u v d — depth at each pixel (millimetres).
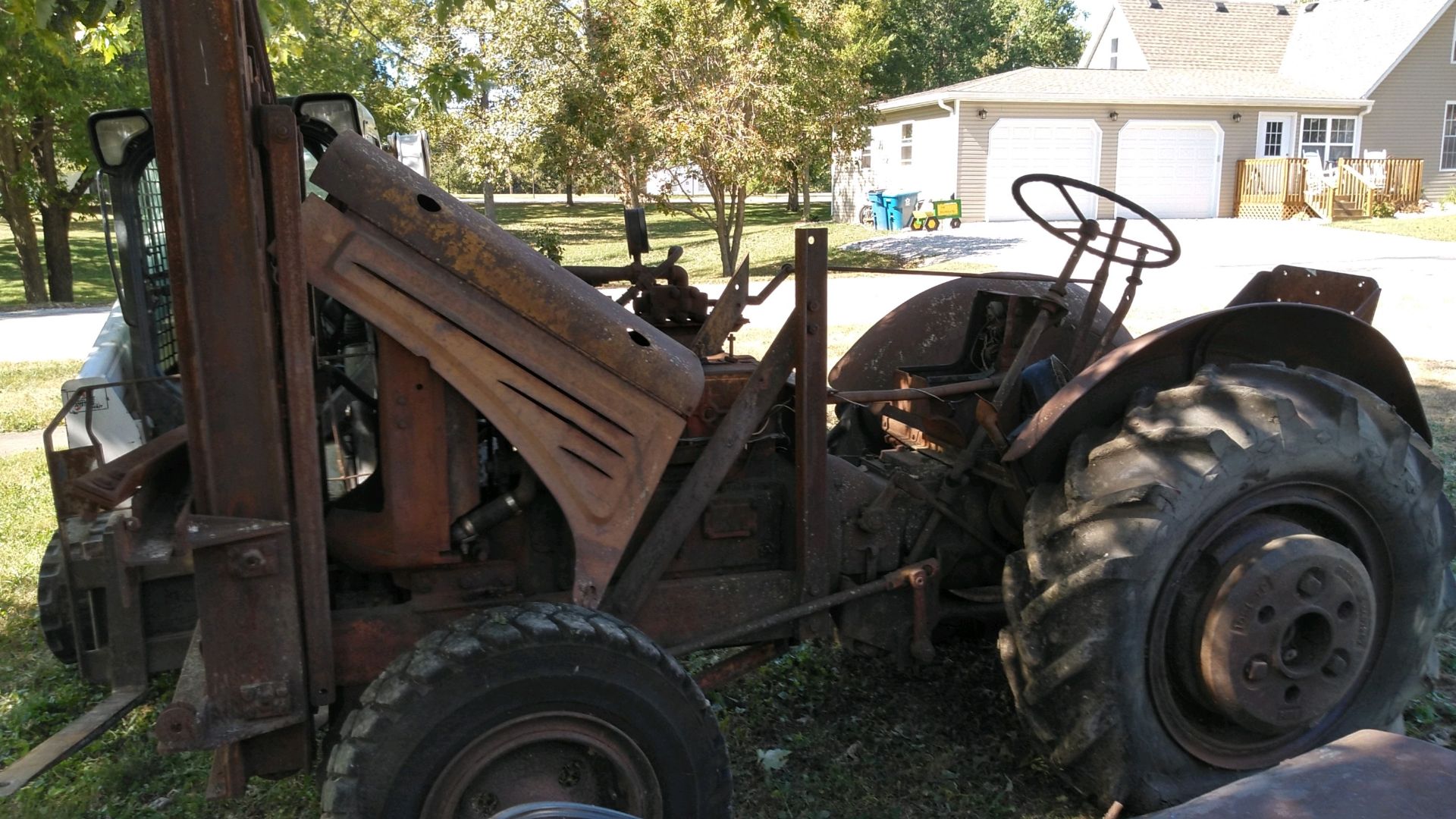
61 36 7496
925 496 3307
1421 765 1638
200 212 2201
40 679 4098
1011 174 25484
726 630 3000
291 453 2361
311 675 2455
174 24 2133
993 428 3258
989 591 3477
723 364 3213
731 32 16828
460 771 2342
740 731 3539
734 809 3098
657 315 3463
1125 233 22484
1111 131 25625
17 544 5574
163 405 4309
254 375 2281
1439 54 27375
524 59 18469
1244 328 3098
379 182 2482
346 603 2836
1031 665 2877
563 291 2568
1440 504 3250
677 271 3486
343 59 17984
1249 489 2861
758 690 3822
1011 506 3328
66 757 2490
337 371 3074
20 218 21750
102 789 3324
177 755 3500
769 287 3283
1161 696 2916
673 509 2904
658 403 2619
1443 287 13867
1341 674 2957
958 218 24547
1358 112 26984
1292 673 2885
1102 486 2805
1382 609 3170
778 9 6707
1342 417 2928
